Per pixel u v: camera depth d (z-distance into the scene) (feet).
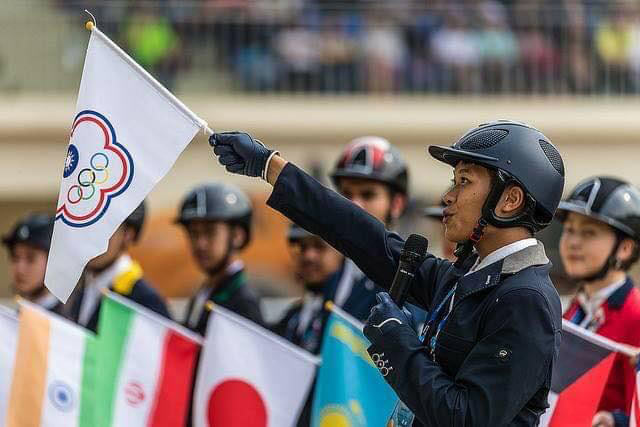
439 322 38.50
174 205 135.95
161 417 55.21
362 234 40.75
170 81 140.87
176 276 129.29
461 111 143.33
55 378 54.39
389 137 143.74
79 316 67.10
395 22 144.46
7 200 138.72
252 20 142.82
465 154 37.86
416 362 36.88
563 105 144.25
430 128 143.54
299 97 143.33
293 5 143.74
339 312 51.96
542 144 38.34
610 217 55.11
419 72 144.36
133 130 41.86
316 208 40.81
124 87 42.06
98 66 42.29
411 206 131.54
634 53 145.18
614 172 146.30
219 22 142.00
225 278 67.62
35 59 141.18
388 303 38.22
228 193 68.33
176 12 141.28
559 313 37.32
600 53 144.97
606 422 51.49
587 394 49.98
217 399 55.21
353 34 143.95
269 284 131.03
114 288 66.69
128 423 55.01
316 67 143.74
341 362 51.67
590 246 55.47
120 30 140.36
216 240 67.62
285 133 142.72
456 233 38.19
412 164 144.15
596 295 55.83
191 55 141.59
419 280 40.93
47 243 69.21
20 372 54.24
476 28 144.56
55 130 138.72
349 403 51.37
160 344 55.57
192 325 67.72
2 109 138.21
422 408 36.47
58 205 42.14
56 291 41.78
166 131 41.65
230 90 142.72
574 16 144.77
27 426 54.08
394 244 40.81
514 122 38.83
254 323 67.00
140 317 55.77
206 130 41.45
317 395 52.01
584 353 50.11
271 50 143.13
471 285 37.68
